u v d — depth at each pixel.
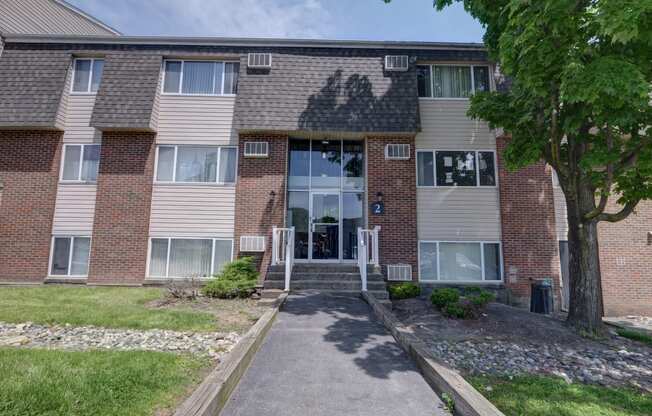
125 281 11.03
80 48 12.02
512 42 6.38
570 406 3.91
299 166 12.18
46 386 3.43
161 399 3.48
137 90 11.52
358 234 10.75
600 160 6.55
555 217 11.60
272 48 12.21
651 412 3.88
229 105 12.00
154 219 11.40
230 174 11.73
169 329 6.16
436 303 8.36
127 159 11.55
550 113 7.15
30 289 9.61
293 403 3.88
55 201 11.39
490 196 11.69
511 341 6.58
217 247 11.41
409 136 11.84
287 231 11.13
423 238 11.45
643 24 5.28
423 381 4.52
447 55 12.15
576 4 5.61
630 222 11.64
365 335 6.30
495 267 11.43
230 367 4.22
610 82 5.25
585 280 7.48
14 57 11.82
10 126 11.20
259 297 9.27
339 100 11.70
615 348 6.57
